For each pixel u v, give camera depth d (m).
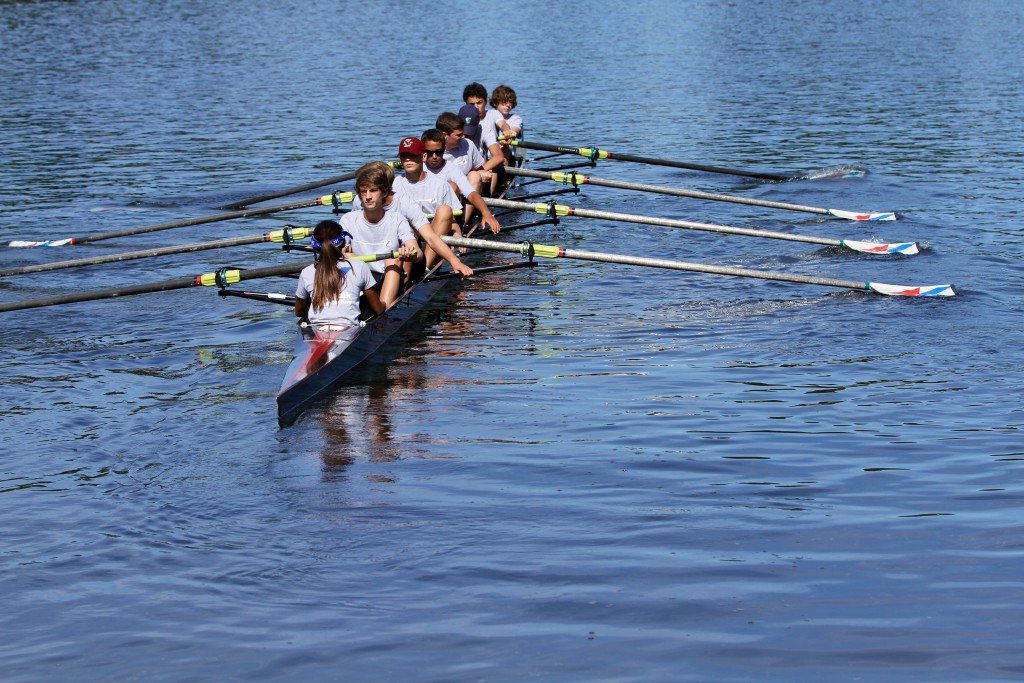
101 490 25.58
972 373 32.84
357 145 85.81
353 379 33.66
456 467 26.53
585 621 19.23
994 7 197.62
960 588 20.03
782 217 61.06
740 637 18.55
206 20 188.62
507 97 68.62
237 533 23.16
